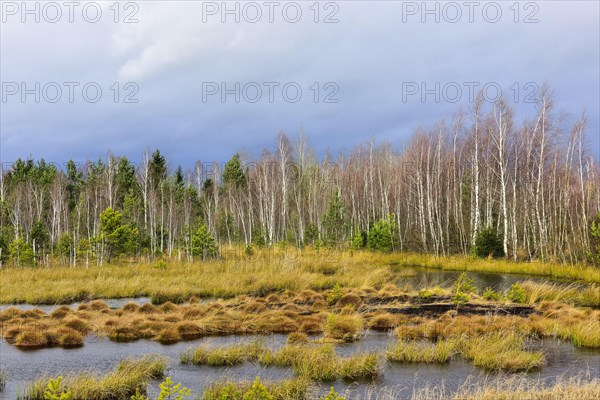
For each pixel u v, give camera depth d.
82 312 19.16
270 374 12.51
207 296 24.56
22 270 32.53
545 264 32.91
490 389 10.75
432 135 54.03
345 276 28.16
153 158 69.75
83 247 37.19
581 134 38.69
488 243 38.88
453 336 15.49
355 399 10.75
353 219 60.34
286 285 25.59
